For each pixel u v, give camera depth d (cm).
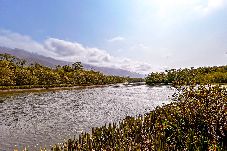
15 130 1620
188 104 1087
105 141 995
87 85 8131
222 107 968
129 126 1178
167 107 1420
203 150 800
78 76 8556
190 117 1047
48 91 5103
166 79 8038
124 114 2316
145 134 1010
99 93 4925
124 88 6662
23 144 1283
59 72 8062
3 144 1284
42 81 6631
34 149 1190
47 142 1320
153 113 1423
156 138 930
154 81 8519
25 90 5059
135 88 6488
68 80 7862
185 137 881
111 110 2584
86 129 1655
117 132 1066
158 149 778
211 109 993
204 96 1038
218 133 909
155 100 3538
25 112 2411
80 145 900
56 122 1908
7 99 3472
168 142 891
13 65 6769
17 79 5856
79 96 4219
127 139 928
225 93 1056
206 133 917
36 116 2189
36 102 3234
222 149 771
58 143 1288
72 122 1906
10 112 2398
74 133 1533
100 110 2589
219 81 5200
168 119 1116
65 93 4772
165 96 4081
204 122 992
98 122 1911
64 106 2905
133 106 2906
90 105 3017
